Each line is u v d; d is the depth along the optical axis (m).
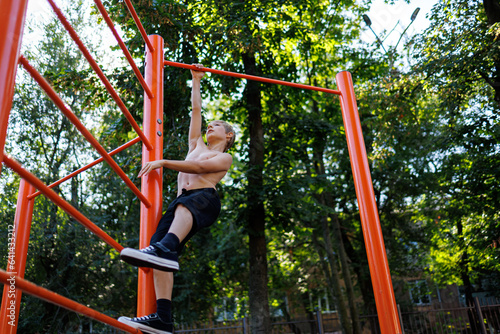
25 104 12.80
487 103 13.54
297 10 12.98
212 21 10.89
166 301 2.25
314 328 13.30
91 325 13.35
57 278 12.58
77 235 12.97
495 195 13.23
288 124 12.95
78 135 13.62
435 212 16.27
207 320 16.44
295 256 19.16
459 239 15.54
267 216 11.84
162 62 3.13
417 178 16.02
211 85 12.12
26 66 1.48
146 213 2.53
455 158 14.92
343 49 14.62
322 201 15.10
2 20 1.13
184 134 10.20
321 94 15.02
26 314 12.13
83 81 10.39
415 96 13.09
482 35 11.15
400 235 17.66
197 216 2.34
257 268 11.01
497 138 13.08
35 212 12.58
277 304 19.52
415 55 12.30
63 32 12.87
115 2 8.98
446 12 11.88
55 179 12.96
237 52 10.17
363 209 3.39
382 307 3.06
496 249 13.65
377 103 12.79
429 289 19.31
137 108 10.61
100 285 13.41
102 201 14.09
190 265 15.39
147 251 2.06
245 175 10.95
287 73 13.41
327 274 15.98
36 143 13.12
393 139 13.91
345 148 16.02
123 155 13.78
